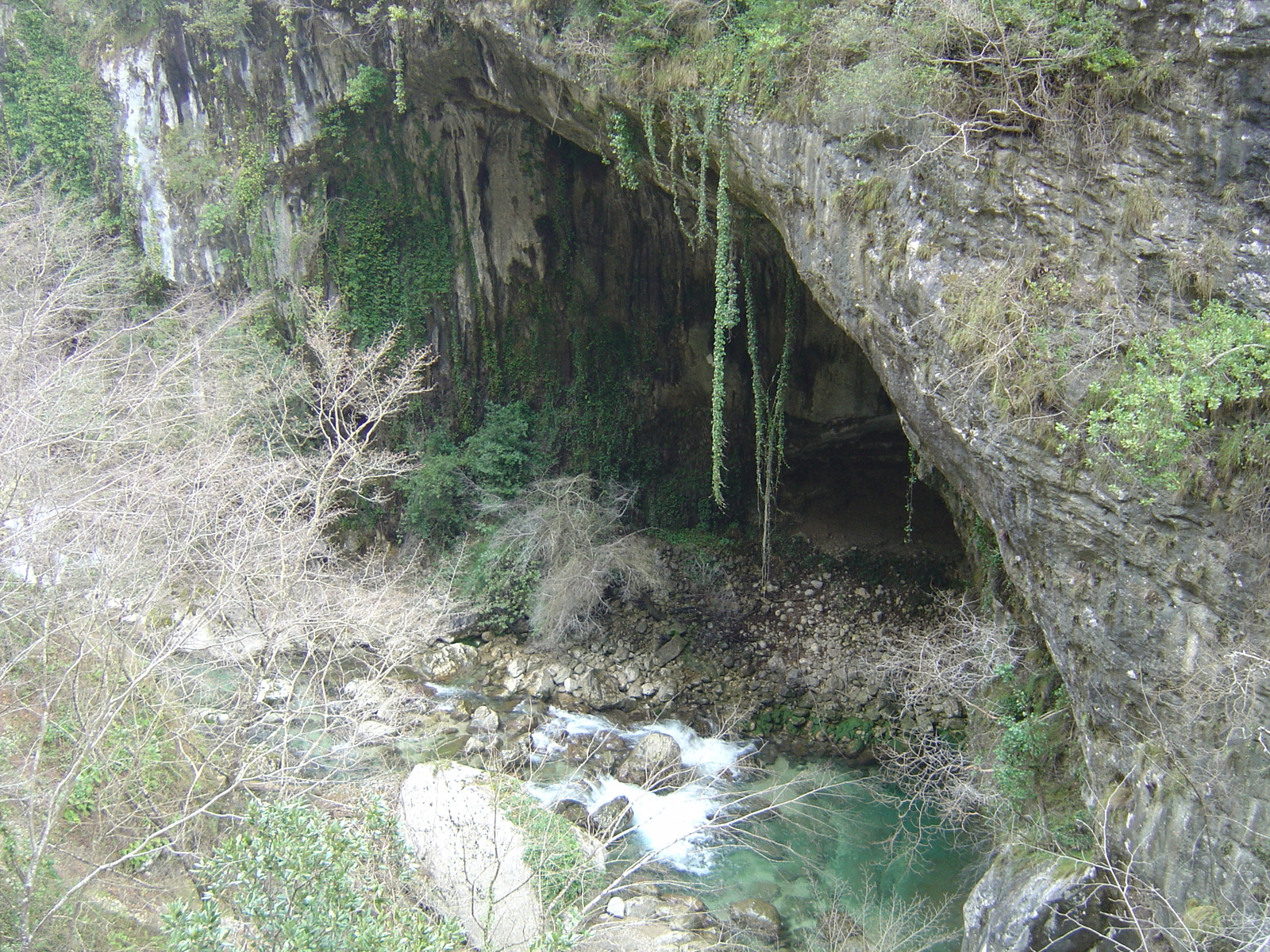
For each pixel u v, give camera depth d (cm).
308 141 1895
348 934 603
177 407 1591
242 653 1116
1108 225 809
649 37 1195
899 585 1908
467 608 1861
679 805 1378
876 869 1243
